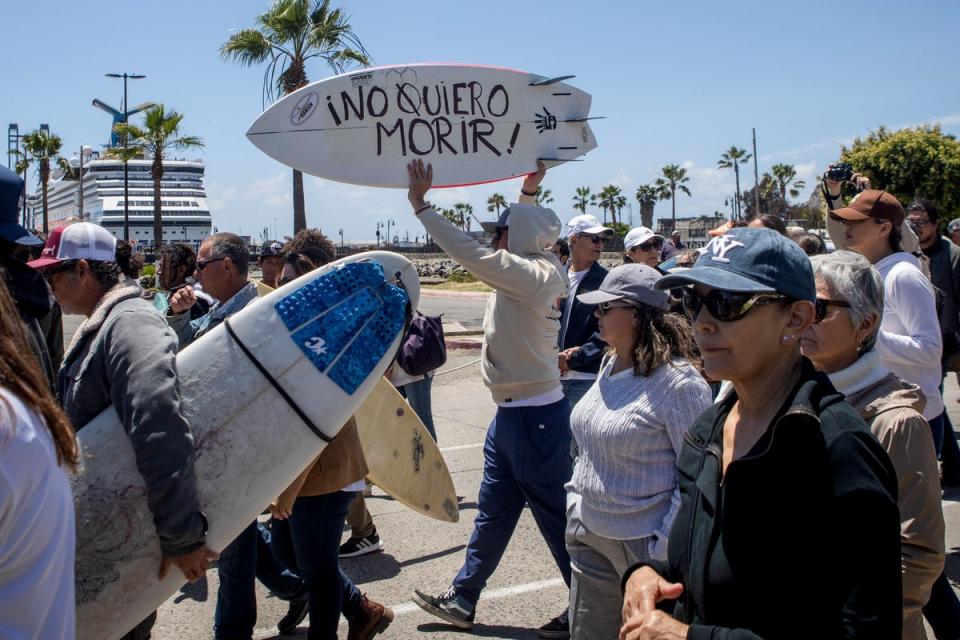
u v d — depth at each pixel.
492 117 4.00
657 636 1.80
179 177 71.38
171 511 2.51
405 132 3.90
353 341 3.06
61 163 62.72
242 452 2.81
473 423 8.91
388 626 4.22
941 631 3.20
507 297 3.94
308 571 3.53
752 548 1.68
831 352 2.49
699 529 1.85
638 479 2.84
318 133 3.83
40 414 1.56
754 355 1.79
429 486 4.88
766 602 1.66
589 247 5.60
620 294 2.92
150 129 38.56
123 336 2.66
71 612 1.58
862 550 1.58
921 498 2.30
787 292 1.76
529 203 4.32
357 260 3.19
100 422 2.68
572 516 3.04
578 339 5.54
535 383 3.93
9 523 1.45
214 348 2.88
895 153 29.47
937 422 4.07
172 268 5.50
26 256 3.33
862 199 4.25
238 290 4.23
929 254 6.25
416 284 3.32
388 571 5.00
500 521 4.14
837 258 2.51
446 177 3.92
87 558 2.54
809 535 1.63
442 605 4.18
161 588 2.63
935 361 3.90
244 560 3.74
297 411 2.91
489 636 4.11
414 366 5.81
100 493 2.57
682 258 5.45
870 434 1.67
